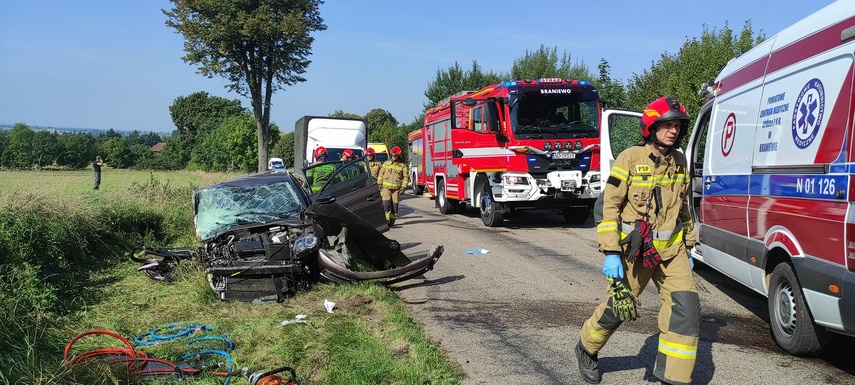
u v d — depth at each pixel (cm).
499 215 1289
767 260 513
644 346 499
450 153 1538
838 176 407
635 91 1847
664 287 366
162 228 1109
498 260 904
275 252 657
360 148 1992
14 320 480
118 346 489
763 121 531
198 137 7162
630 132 1127
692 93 1497
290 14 3359
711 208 647
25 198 819
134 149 6256
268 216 751
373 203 969
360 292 661
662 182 363
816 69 449
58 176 1101
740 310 616
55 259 725
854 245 388
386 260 762
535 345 512
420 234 1208
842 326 403
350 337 504
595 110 1264
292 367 446
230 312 607
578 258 915
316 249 664
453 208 1614
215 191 810
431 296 691
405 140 4541
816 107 443
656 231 362
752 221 538
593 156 1248
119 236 955
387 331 534
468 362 473
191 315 597
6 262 618
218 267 649
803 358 473
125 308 619
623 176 362
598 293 694
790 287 478
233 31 3303
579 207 1306
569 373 447
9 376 378
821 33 449
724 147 621
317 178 978
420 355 466
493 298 677
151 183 1403
